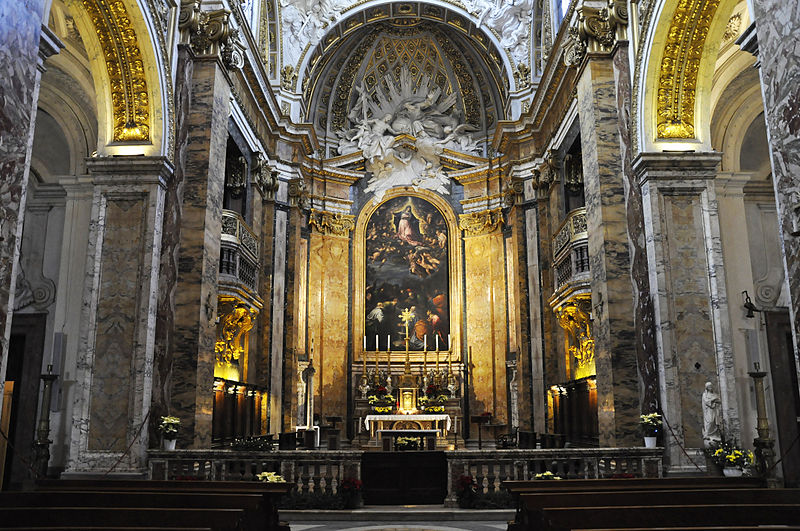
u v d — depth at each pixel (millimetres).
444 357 21281
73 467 9938
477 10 20750
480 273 21500
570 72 15070
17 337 12398
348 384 21188
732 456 9461
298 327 19859
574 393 15992
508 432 19828
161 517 5168
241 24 14453
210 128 11656
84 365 10289
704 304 10492
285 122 19469
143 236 10672
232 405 15164
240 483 7363
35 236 12805
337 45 21969
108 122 11070
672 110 11086
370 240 22438
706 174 10844
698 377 10250
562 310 15734
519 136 19609
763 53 6273
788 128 5906
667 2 10195
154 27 10633
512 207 19875
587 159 12344
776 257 13023
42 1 6695
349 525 8836
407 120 23016
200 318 10875
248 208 16703
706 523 5270
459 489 9617
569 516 5242
